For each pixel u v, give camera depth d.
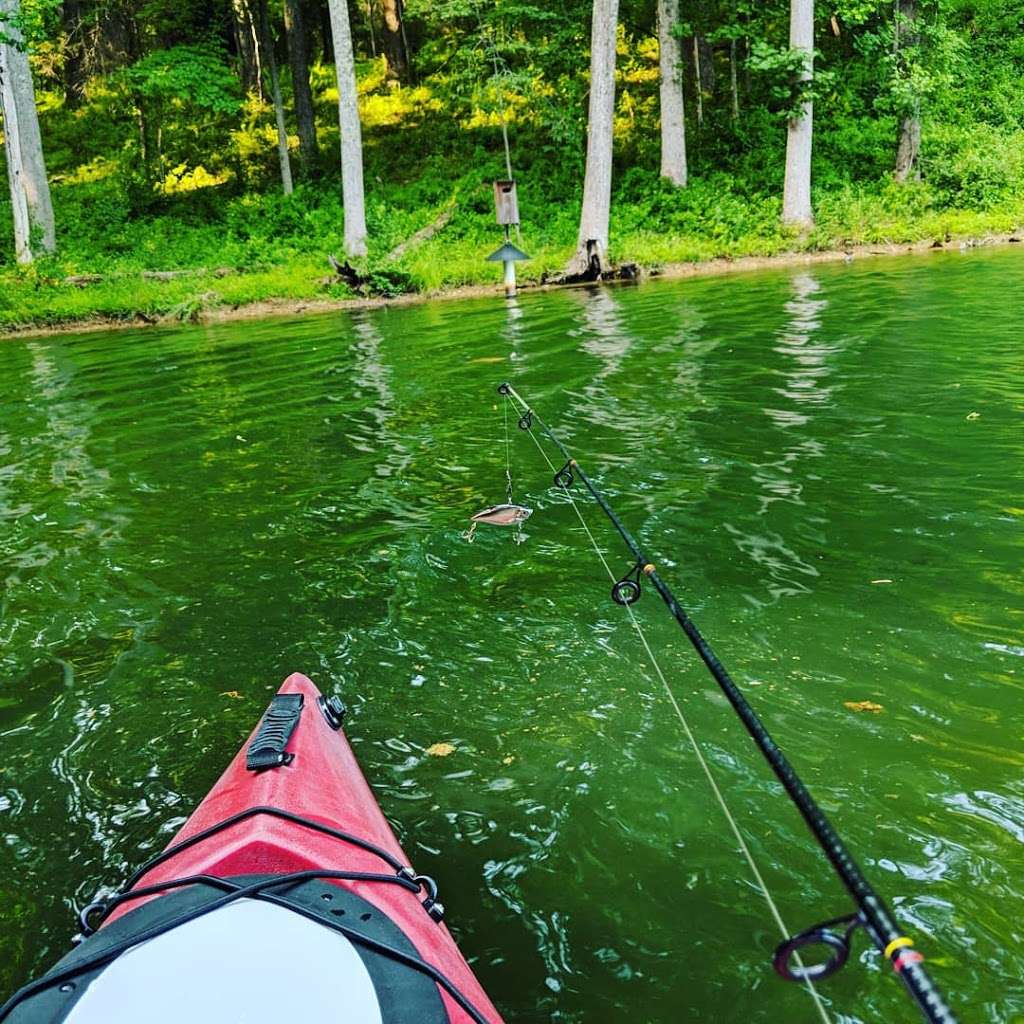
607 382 9.59
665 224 23.67
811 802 1.50
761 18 25.30
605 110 20.23
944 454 6.64
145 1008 1.59
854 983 2.47
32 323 18.67
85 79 36.06
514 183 19.95
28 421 9.67
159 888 2.10
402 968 1.79
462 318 15.66
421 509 6.30
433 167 28.73
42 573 5.57
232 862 2.19
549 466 6.99
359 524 6.09
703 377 9.52
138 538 6.07
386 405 9.27
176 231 25.88
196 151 31.42
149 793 3.51
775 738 3.55
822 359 9.98
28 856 3.18
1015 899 2.71
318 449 7.89
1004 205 24.16
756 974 2.53
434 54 35.62
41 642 4.72
